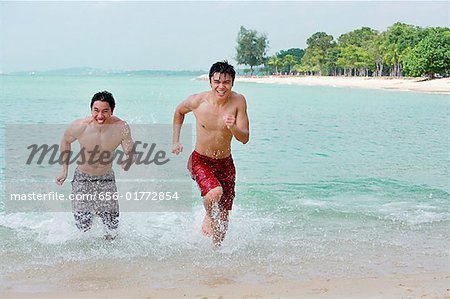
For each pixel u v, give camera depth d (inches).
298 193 331.3
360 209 291.6
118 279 187.2
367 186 352.8
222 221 235.8
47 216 271.0
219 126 228.2
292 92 2158.0
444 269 199.8
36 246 224.2
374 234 245.6
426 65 3073.3
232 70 225.1
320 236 242.1
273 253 218.2
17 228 249.3
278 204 302.5
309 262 207.3
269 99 1585.9
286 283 183.5
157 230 249.8
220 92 224.4
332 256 214.8
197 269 198.7
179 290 175.8
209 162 235.3
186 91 2087.8
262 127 745.6
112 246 226.1
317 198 318.0
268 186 350.6
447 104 1296.8
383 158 474.0
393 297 169.8
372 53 4571.9
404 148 543.2
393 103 1348.4
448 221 268.1
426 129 734.5
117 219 242.5
